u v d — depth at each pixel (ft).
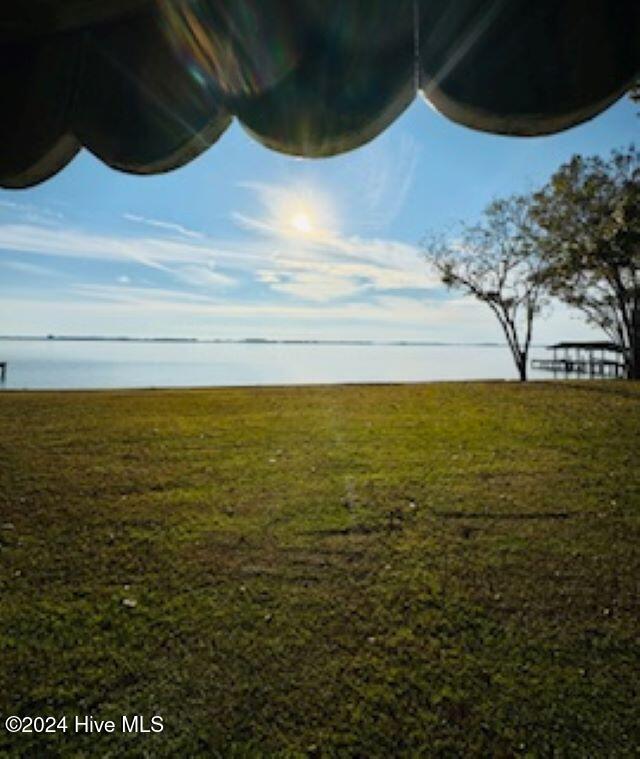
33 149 2.48
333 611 10.69
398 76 1.92
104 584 11.73
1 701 8.07
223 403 38.11
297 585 11.74
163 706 8.07
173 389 49.55
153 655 9.25
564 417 31.37
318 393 44.88
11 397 40.93
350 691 8.40
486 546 13.70
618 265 56.95
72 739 7.39
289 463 21.38
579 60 1.85
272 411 34.27
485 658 9.21
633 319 67.15
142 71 2.27
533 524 15.08
